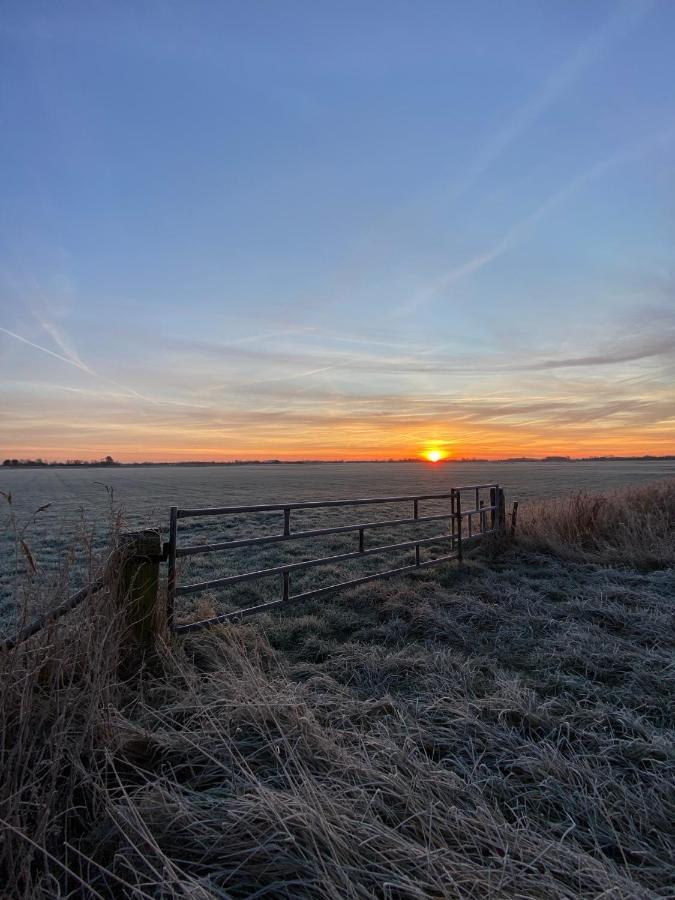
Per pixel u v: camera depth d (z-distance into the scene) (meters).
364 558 8.94
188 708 2.93
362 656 4.07
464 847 1.97
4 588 6.14
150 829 2.04
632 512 9.64
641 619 5.02
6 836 1.78
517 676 3.66
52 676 2.51
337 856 1.83
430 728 2.93
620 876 1.83
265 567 8.59
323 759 2.50
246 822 1.99
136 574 3.56
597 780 2.42
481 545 8.70
